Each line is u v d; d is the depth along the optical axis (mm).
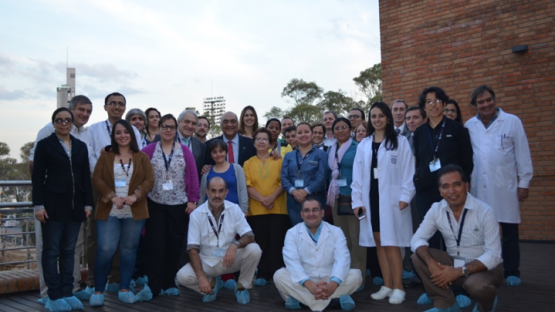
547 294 4250
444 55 8359
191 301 4418
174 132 4695
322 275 4082
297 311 3982
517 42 7570
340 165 4953
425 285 3574
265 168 5277
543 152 7332
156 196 4570
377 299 4258
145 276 5324
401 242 4148
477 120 5016
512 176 4801
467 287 3316
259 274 5215
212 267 4395
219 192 4332
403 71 8906
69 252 4223
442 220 3605
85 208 4262
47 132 4398
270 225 5184
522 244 7305
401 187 4215
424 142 4234
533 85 7406
